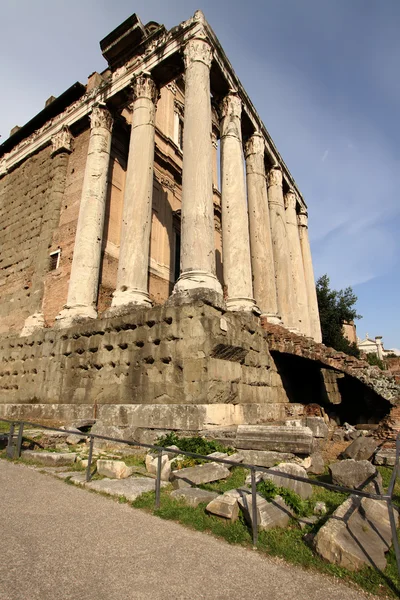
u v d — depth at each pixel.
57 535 3.88
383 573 3.41
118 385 10.97
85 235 14.91
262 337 13.27
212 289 10.51
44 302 16.64
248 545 3.86
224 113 16.03
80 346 12.52
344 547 3.55
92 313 14.03
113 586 2.97
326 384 19.25
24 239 19.59
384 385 11.21
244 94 17.66
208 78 13.71
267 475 5.51
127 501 5.07
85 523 4.25
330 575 3.36
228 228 13.96
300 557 3.62
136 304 11.98
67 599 2.74
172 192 23.17
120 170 18.70
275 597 2.96
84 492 5.44
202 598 2.87
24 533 3.89
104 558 3.43
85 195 15.63
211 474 5.97
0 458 7.64
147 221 13.55
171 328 10.12
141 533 4.04
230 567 3.40
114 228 17.56
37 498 5.07
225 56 15.80
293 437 7.20
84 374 12.15
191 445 7.34
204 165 12.20
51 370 13.40
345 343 36.62
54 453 7.38
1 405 13.70
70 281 14.59
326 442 9.70
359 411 19.44
